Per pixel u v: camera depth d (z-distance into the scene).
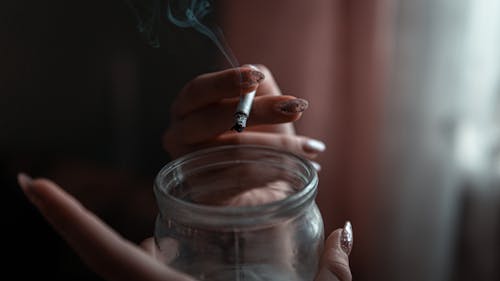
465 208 0.90
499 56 0.80
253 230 0.30
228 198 0.34
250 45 0.91
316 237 0.32
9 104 1.03
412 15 0.82
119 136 1.09
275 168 0.35
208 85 0.39
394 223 0.94
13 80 1.01
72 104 1.05
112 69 1.04
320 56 0.89
